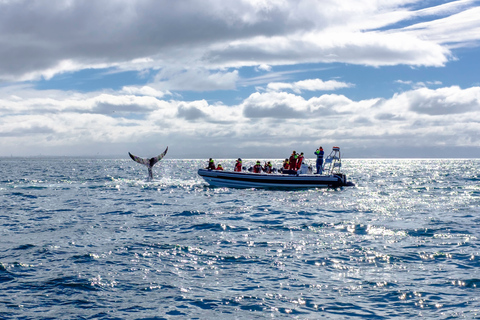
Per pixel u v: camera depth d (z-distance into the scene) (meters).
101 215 20.56
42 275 10.20
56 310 8.09
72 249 12.92
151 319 7.79
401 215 20.56
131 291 9.22
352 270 10.80
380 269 10.88
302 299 8.78
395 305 8.42
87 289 9.28
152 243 13.88
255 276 10.32
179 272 10.61
